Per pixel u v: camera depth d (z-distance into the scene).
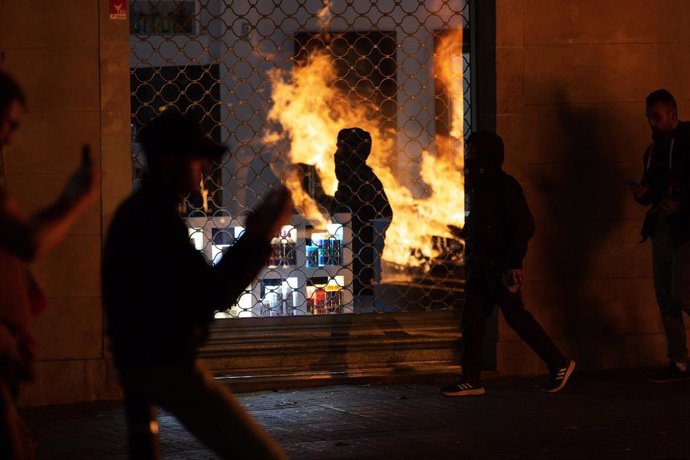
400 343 12.26
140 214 5.11
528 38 12.00
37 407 10.98
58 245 11.16
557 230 12.11
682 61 12.33
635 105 12.25
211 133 12.85
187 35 12.81
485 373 11.87
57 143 11.09
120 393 11.24
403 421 9.72
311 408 10.45
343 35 13.37
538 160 12.06
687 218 10.91
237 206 12.84
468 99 12.67
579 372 12.09
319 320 12.36
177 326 5.02
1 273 4.93
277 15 13.20
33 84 11.06
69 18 11.10
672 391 10.84
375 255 12.95
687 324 12.23
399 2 12.88
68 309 11.16
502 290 10.78
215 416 5.05
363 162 13.09
